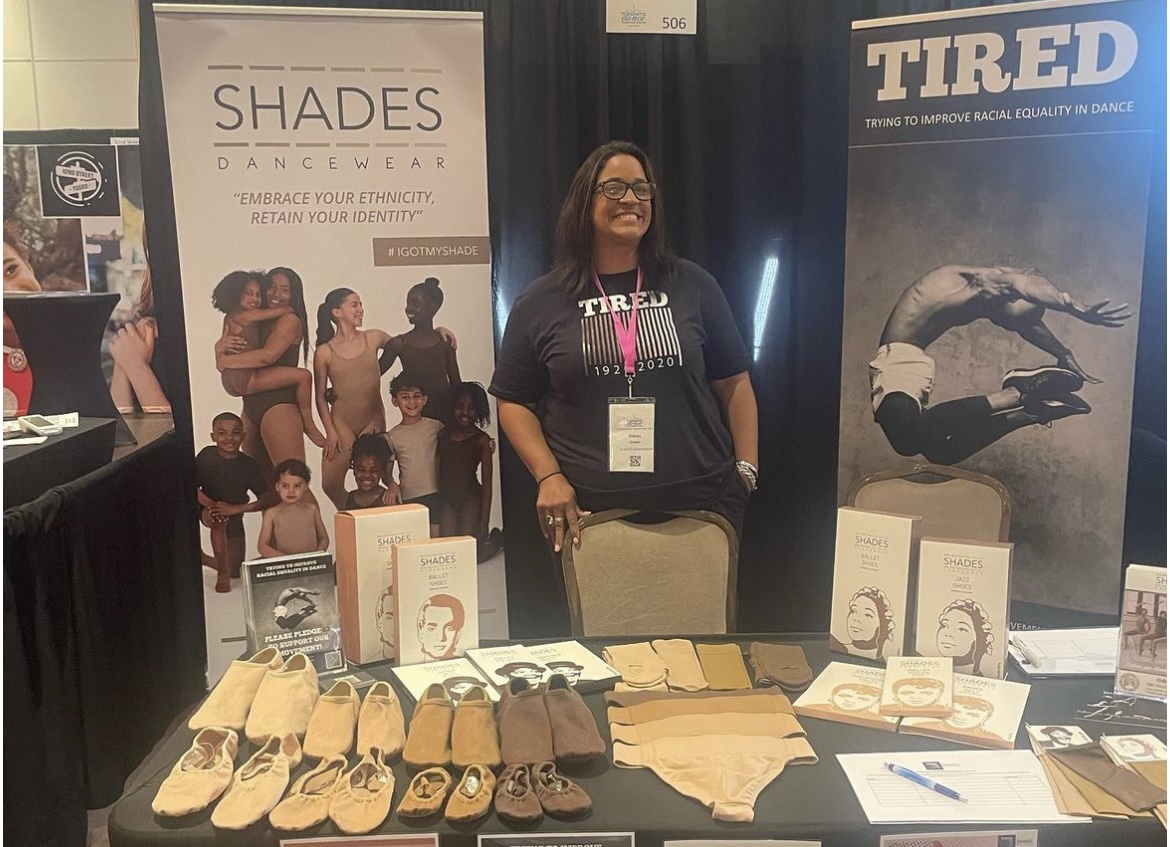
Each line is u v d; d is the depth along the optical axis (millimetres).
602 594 2209
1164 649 1557
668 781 1327
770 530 3080
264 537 2633
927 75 2389
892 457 2588
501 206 2816
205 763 1374
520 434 2562
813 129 2850
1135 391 2895
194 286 2490
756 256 2908
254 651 1653
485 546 2770
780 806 1278
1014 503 2514
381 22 2461
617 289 2518
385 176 2533
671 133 2832
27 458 2033
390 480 2670
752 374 2975
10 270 2842
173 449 2842
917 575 1720
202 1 2643
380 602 1755
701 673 1688
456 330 2645
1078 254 2363
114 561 2389
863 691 1594
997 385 2473
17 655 1865
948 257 2459
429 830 1241
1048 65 2301
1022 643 1793
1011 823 1238
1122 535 2457
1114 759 1369
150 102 2727
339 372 2596
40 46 2844
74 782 2082
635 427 2486
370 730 1423
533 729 1413
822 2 2789
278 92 2443
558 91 2764
